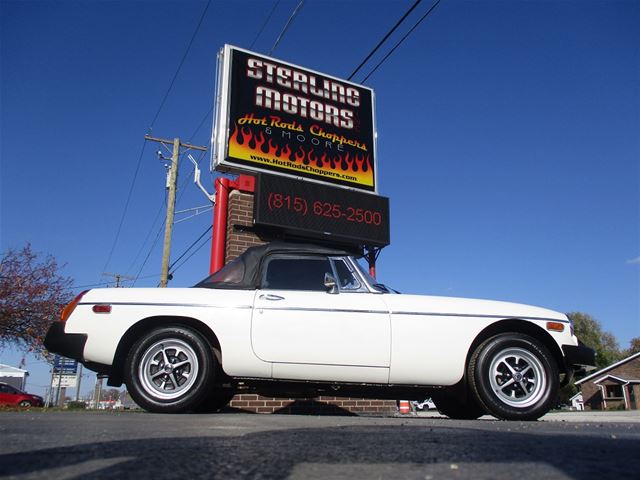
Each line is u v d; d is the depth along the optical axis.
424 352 4.36
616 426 3.39
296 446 2.09
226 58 9.97
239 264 4.70
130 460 1.78
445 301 4.56
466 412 5.20
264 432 2.55
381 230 9.84
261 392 4.62
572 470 1.65
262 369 4.27
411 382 4.36
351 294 4.52
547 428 3.08
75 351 4.20
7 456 1.85
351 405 8.09
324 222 9.27
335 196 9.55
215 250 8.62
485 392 4.29
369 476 1.57
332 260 4.72
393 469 1.67
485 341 4.41
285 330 4.30
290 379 4.30
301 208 9.12
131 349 4.21
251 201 9.09
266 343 4.27
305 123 10.42
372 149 11.09
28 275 17.39
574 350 4.52
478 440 2.28
